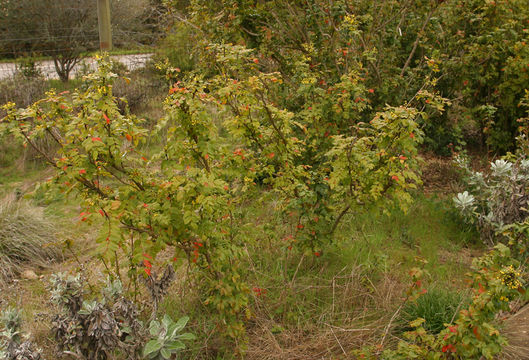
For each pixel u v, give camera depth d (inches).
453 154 269.7
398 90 239.5
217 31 235.8
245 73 192.5
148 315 143.3
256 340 137.3
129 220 116.4
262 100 140.6
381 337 133.0
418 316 140.2
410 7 243.4
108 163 115.7
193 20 255.8
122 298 108.7
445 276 172.2
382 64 242.1
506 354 127.6
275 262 173.5
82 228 222.4
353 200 147.4
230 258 145.5
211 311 146.2
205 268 135.0
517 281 97.3
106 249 103.8
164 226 115.6
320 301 153.8
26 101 360.8
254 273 165.3
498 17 263.1
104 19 248.5
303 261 176.2
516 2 264.8
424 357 111.0
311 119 172.6
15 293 165.8
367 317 144.9
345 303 150.4
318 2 224.5
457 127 266.1
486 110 269.4
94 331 104.7
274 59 235.8
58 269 188.9
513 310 146.8
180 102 112.1
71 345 108.4
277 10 235.6
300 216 166.4
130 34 645.3
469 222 201.5
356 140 151.6
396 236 199.8
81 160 109.5
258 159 156.0
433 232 206.4
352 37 209.6
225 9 231.5
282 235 190.2
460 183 243.3
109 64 113.9
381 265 164.4
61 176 112.3
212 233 121.5
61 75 541.0
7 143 307.9
